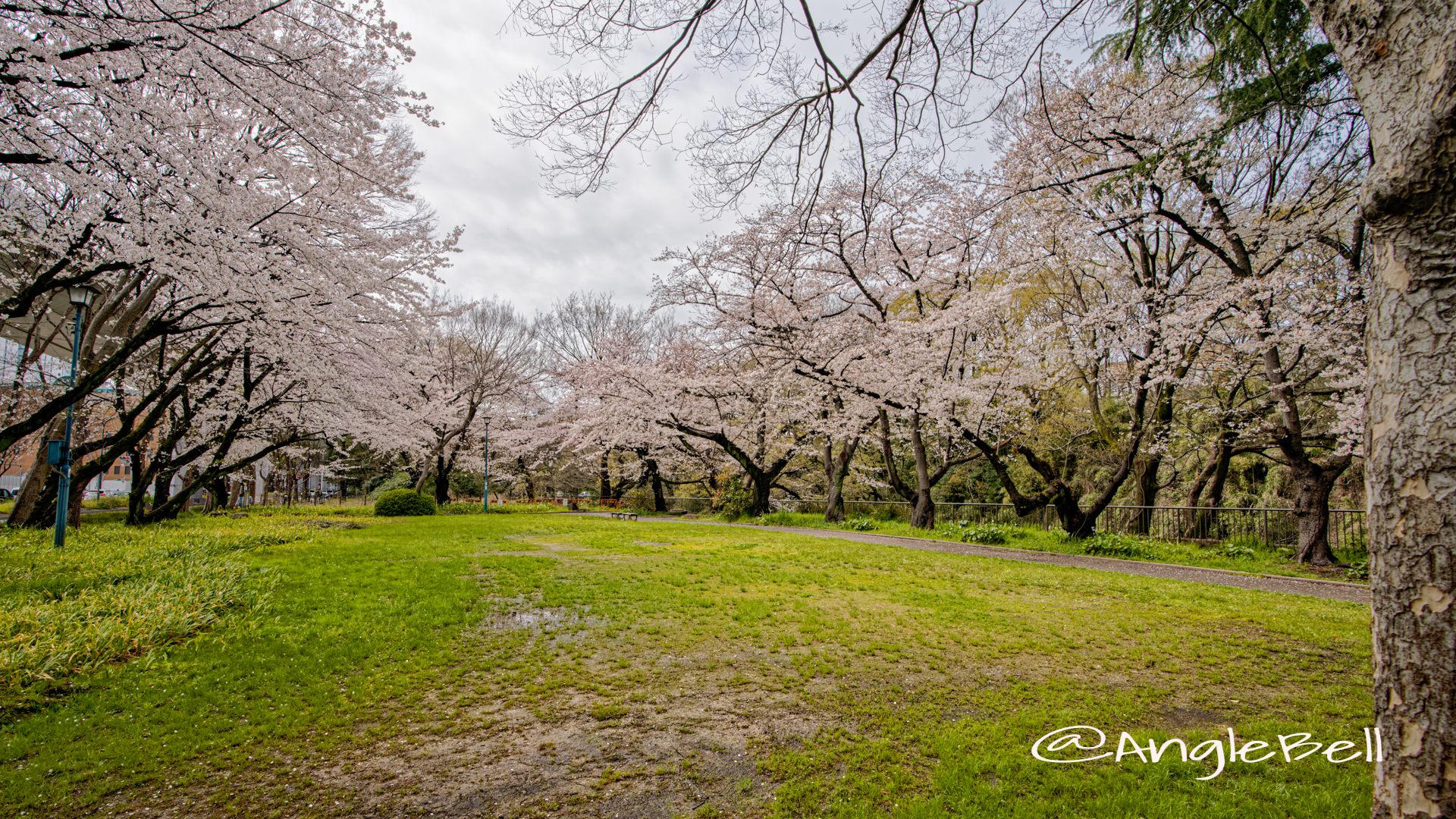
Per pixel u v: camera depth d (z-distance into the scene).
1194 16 6.40
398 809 2.97
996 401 15.51
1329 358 11.21
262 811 2.95
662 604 6.93
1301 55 7.20
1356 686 4.50
